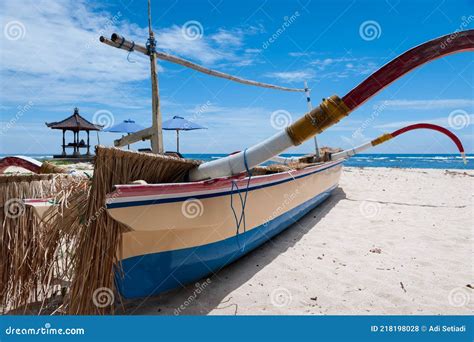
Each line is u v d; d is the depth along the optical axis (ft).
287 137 9.88
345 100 8.88
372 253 14.79
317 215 22.93
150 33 12.99
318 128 9.34
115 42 12.03
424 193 31.86
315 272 12.78
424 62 8.18
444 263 13.47
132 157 9.46
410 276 12.26
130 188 8.38
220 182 10.78
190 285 11.85
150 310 10.23
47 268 10.02
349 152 29.32
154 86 13.10
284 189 16.33
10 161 14.64
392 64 8.38
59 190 10.78
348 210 24.35
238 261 14.14
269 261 14.05
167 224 9.46
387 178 44.42
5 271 9.88
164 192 9.14
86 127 71.61
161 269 10.14
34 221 9.98
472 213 22.76
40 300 10.77
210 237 11.03
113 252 8.90
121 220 8.48
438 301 10.51
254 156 10.52
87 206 8.93
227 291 11.35
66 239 9.67
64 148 71.92
